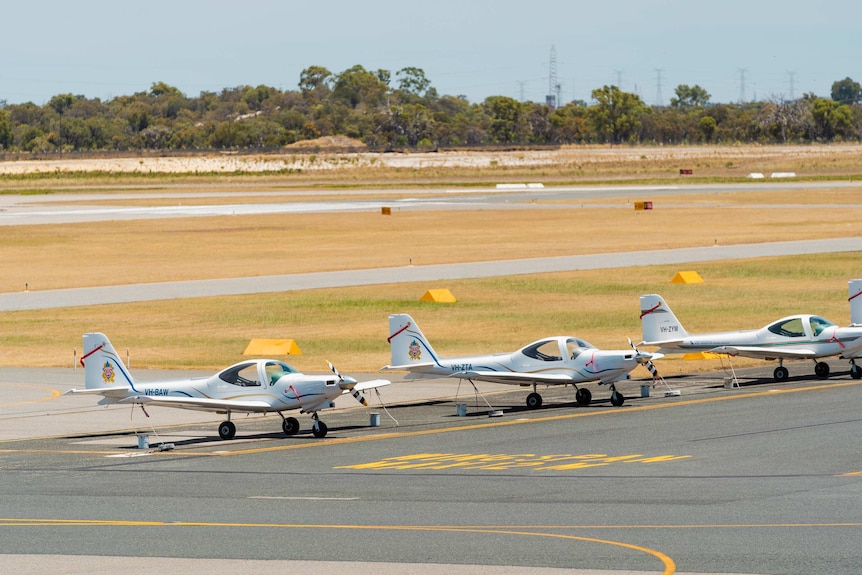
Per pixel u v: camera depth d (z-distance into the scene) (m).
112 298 154.88
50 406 87.38
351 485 53.94
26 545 41.28
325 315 136.62
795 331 90.75
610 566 36.16
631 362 78.75
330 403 71.44
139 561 38.41
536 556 37.78
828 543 38.72
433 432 71.38
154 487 54.81
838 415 71.75
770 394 82.75
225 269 186.25
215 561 38.25
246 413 75.06
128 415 83.00
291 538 41.75
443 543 40.19
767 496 47.97
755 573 34.94
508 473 56.00
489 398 86.31
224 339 121.12
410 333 81.06
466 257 197.75
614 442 64.81
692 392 85.38
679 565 36.06
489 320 129.62
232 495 52.00
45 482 57.00
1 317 140.12
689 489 50.16
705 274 168.38
